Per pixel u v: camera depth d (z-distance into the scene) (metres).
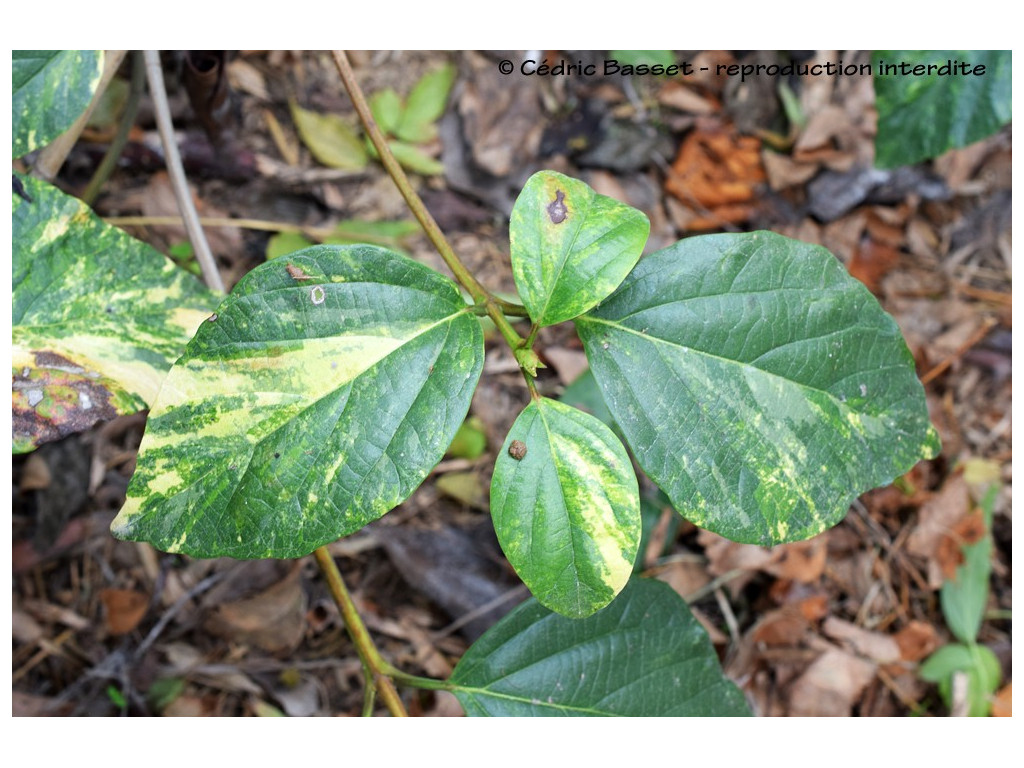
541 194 0.30
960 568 0.64
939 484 0.68
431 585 0.59
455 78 0.68
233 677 0.56
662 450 0.30
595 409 0.55
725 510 0.31
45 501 0.56
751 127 0.71
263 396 0.28
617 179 0.70
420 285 0.30
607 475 0.29
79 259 0.36
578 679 0.39
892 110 0.46
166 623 0.57
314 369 0.29
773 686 0.61
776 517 0.31
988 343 0.72
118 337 0.35
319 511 0.28
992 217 0.74
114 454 0.59
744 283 0.32
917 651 0.64
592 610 0.28
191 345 0.28
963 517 0.66
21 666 0.54
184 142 0.62
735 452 0.31
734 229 0.70
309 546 0.28
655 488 0.60
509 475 0.29
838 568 0.66
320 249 0.29
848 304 0.33
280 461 0.28
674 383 0.31
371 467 0.28
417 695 0.58
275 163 0.65
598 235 0.30
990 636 0.66
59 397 0.33
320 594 0.59
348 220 0.66
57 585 0.57
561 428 0.29
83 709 0.54
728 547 0.62
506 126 0.68
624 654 0.39
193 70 0.52
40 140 0.36
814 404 0.32
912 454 0.34
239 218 0.64
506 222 0.69
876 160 0.46
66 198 0.37
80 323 0.35
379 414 0.29
